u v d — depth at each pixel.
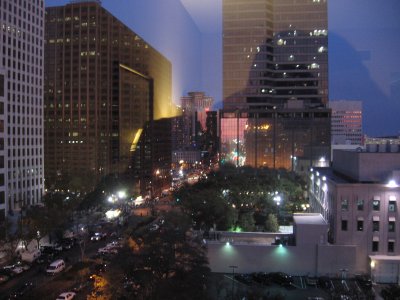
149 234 82.50
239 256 103.81
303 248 102.56
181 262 73.06
